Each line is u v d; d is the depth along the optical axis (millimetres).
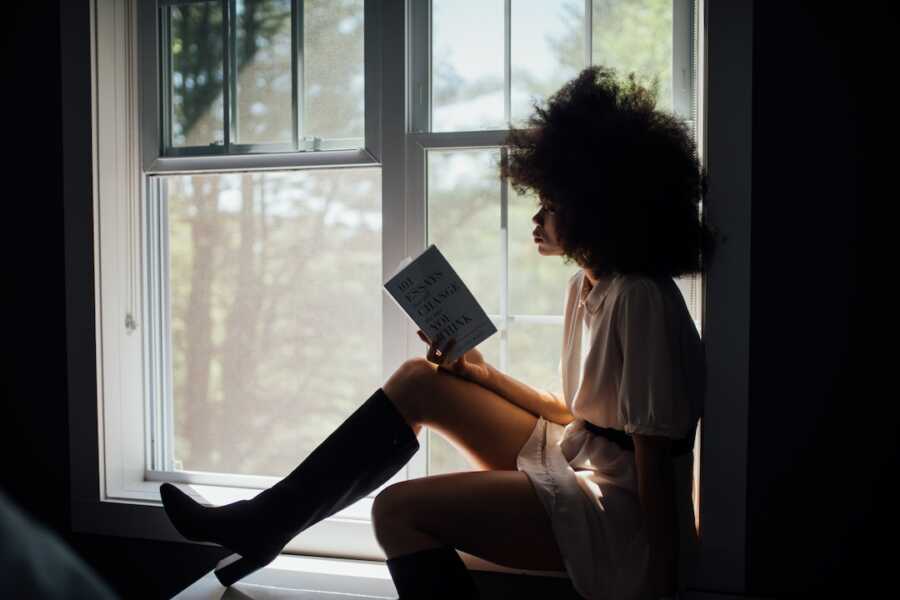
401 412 1361
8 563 379
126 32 1910
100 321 1854
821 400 1464
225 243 4707
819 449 1469
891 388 1438
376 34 1759
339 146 1832
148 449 2006
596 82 1437
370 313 5012
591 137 1336
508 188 1718
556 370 1739
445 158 1740
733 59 1453
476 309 1357
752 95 1450
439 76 1748
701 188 1377
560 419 1513
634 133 1325
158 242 1996
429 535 1248
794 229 1457
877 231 1432
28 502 1926
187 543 1805
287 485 1333
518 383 1515
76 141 1832
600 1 1668
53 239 1872
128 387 1945
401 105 1724
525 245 1729
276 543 1328
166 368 2023
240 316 4816
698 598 1472
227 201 4688
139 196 1955
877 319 1438
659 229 1283
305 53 1837
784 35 1445
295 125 1847
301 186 4805
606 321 1289
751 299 1476
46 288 1884
